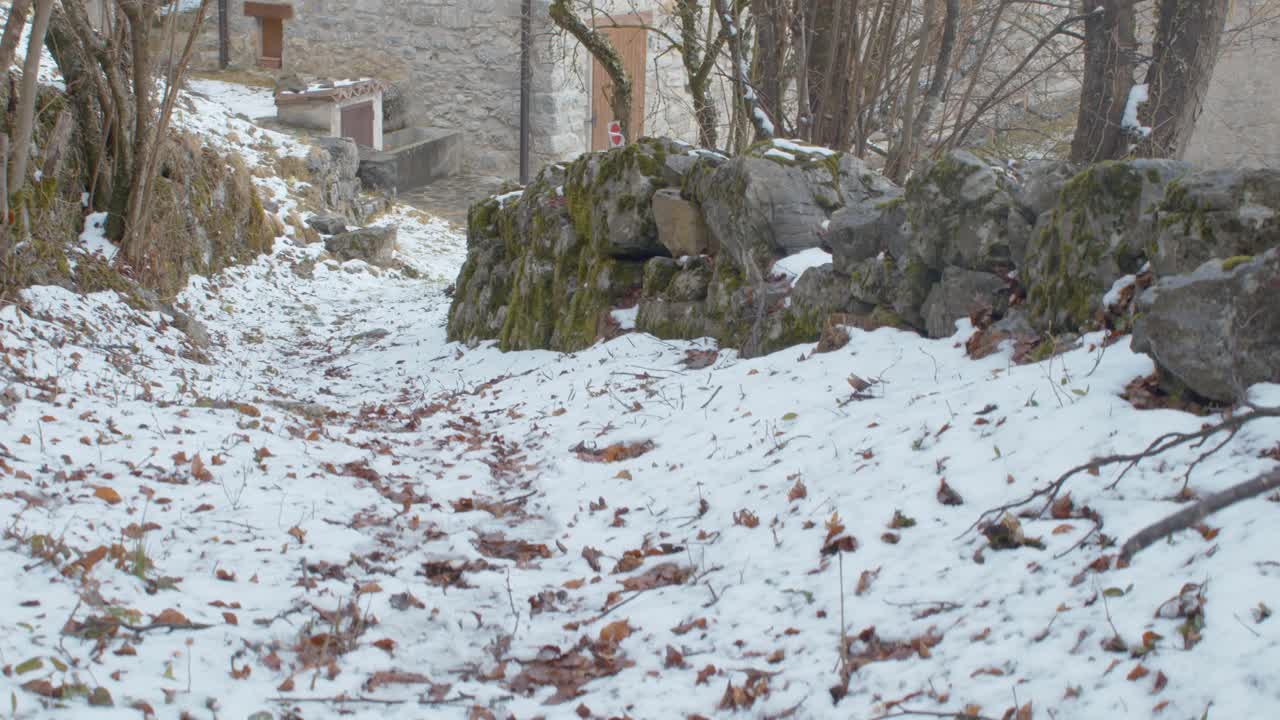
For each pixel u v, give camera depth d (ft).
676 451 21.45
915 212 23.29
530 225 38.70
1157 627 11.20
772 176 27.99
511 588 16.10
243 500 18.90
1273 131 54.13
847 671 12.22
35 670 11.62
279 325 51.75
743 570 15.57
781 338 26.32
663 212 31.17
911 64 35.12
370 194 75.10
